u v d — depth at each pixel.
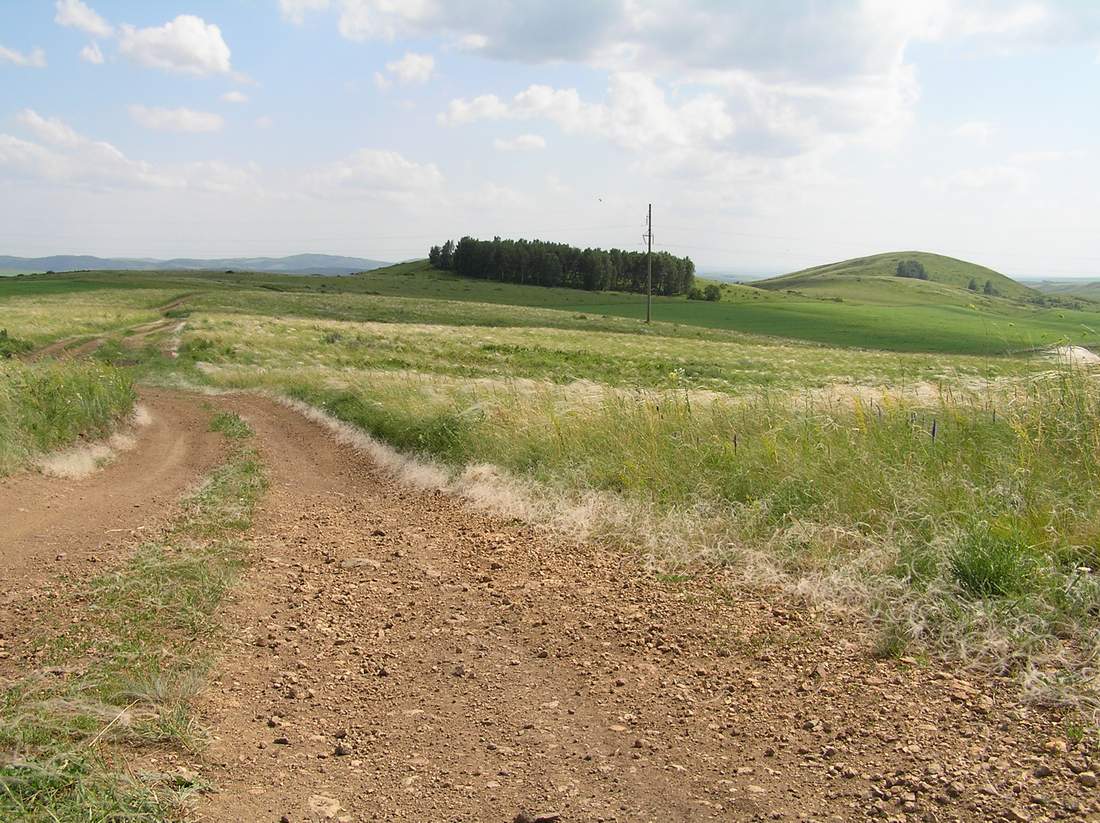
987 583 4.51
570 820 2.76
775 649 4.30
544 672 4.23
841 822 2.66
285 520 8.56
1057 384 6.75
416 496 10.07
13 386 13.51
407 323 73.25
